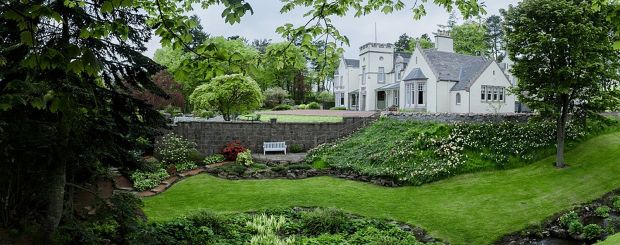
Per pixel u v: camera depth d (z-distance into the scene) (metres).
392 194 15.12
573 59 15.64
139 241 7.26
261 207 13.66
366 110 45.34
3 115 6.37
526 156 17.72
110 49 7.51
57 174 7.04
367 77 45.19
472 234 11.34
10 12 3.63
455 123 20.14
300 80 56.72
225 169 18.61
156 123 8.50
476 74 32.25
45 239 6.85
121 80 8.21
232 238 10.27
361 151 20.47
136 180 16.23
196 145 21.58
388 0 6.96
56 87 5.93
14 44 6.04
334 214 11.66
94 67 3.60
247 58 6.16
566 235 11.27
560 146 16.64
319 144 23.91
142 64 7.95
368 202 14.16
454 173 16.84
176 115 30.25
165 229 9.28
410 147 18.81
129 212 7.79
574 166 16.42
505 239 11.10
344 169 18.88
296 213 12.85
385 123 23.44
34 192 7.73
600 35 15.29
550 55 16.06
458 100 33.09
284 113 39.66
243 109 25.94
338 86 53.56
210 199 14.52
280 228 11.38
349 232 11.05
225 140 22.27
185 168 18.94
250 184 16.64
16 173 7.41
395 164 17.91
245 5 4.40
